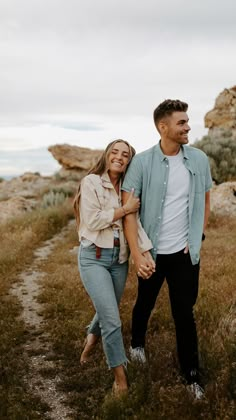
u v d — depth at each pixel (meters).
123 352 3.88
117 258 4.04
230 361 3.78
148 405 3.62
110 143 4.09
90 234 3.96
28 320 6.30
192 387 3.79
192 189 3.97
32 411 3.78
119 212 3.90
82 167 37.72
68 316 6.07
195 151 4.10
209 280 7.02
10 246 11.27
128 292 6.80
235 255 8.77
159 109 3.94
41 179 38.16
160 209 3.95
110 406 3.59
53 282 7.84
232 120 23.98
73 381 4.29
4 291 7.73
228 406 3.39
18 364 4.71
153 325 5.40
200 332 4.85
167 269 4.06
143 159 4.02
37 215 15.73
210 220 13.22
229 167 18.30
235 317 4.90
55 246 12.15
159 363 4.26
